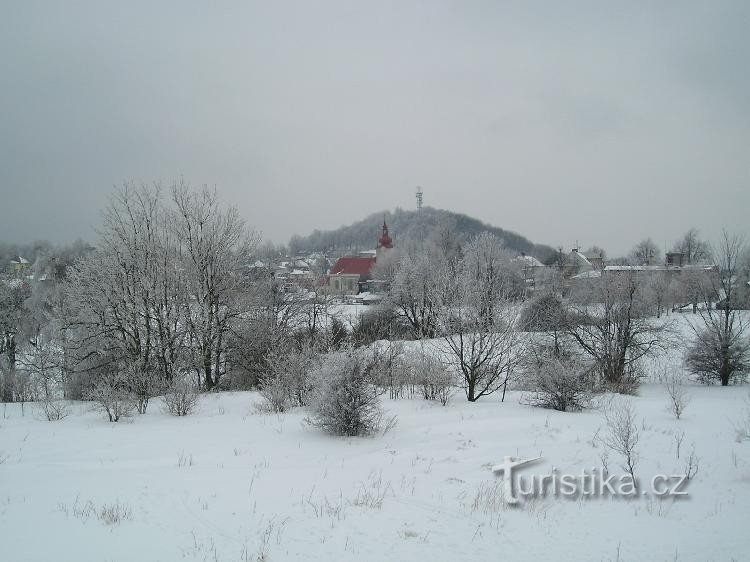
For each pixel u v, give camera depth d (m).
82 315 24.80
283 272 51.22
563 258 85.31
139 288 24.47
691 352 30.17
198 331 25.14
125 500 8.68
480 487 9.24
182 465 10.86
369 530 7.50
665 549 6.99
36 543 7.05
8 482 9.77
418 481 9.60
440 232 102.12
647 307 32.12
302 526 7.62
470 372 18.88
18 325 33.50
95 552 6.79
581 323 29.23
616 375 26.05
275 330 28.81
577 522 7.86
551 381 16.22
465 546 7.03
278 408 16.88
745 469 9.97
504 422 13.66
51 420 16.30
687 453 10.94
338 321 35.28
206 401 19.66
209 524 7.70
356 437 12.95
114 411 16.03
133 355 24.08
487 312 18.94
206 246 26.09
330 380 13.36
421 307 39.25
